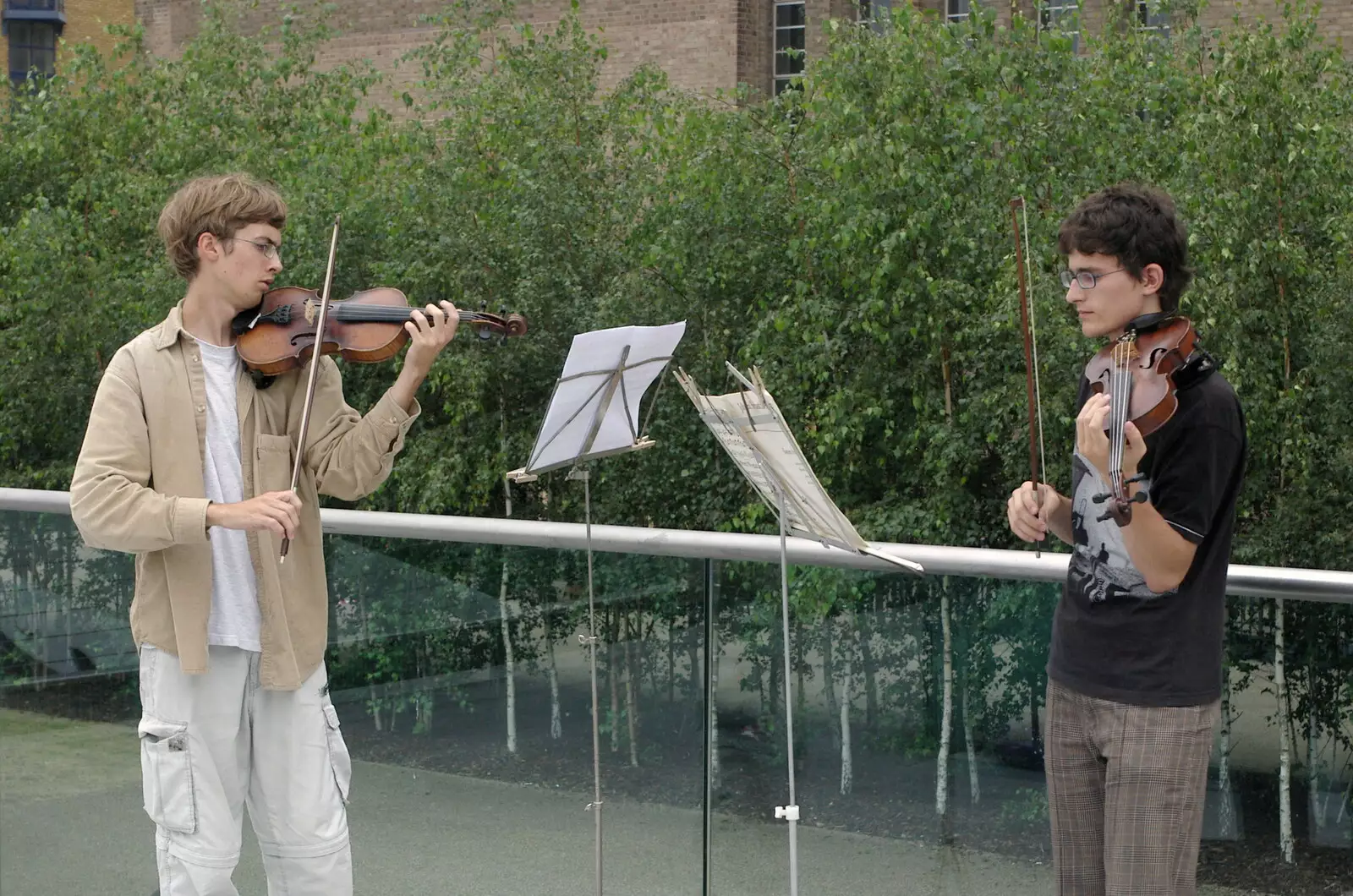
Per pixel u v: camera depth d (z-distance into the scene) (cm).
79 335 1008
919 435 789
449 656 303
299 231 898
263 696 250
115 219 1091
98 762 335
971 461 783
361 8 1859
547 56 1003
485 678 300
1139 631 215
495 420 920
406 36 1830
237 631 246
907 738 265
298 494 250
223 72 1184
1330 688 238
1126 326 217
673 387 860
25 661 342
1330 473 738
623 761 289
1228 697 246
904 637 264
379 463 248
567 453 245
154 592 245
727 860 281
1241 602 243
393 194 943
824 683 271
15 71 2450
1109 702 218
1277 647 241
